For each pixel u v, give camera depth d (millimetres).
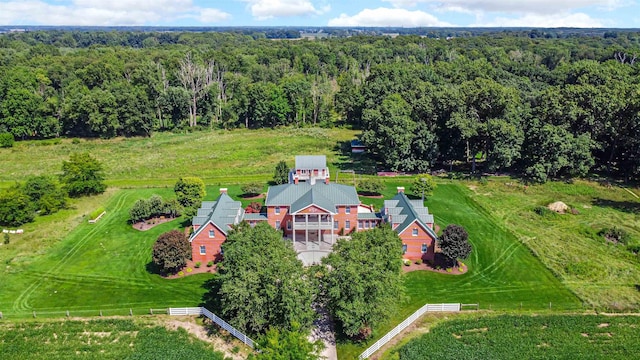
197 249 71438
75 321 58250
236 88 195375
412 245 72125
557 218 86812
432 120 116812
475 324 57406
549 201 94812
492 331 56188
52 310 60406
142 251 75562
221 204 78188
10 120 148250
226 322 56812
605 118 105500
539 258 72812
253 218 79812
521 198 97250
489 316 59219
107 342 54812
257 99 169750
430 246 72062
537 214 89000
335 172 116188
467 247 67875
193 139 155375
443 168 118375
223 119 174625
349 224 80125
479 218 87688
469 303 61719
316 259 71938
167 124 173750
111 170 120000
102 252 75375
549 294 63844
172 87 173125
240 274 53656
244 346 54094
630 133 105500
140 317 59188
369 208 87062
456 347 53281
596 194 98688
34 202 90500
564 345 53688
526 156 109875
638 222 85000
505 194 99625
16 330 56562
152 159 130500
